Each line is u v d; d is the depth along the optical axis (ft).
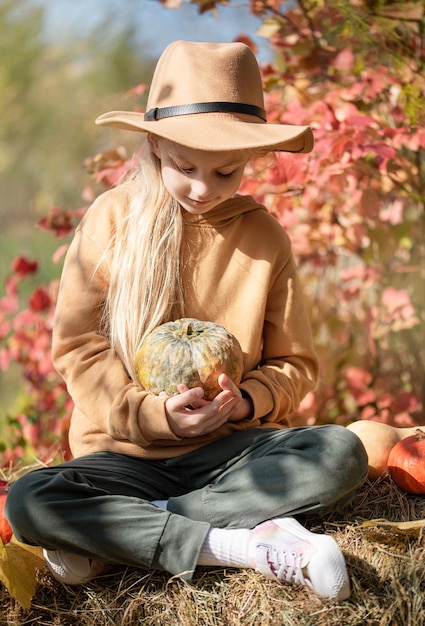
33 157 24.11
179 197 8.04
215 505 7.38
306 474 7.24
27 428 13.50
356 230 12.14
